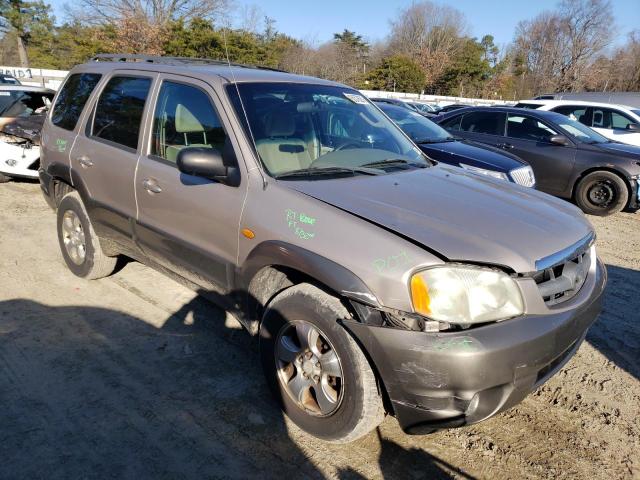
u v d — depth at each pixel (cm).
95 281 449
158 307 407
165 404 291
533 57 6191
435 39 5703
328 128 344
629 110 1132
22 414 277
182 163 277
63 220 446
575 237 266
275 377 277
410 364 217
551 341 230
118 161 364
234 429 274
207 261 309
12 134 772
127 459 250
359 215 246
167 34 3175
